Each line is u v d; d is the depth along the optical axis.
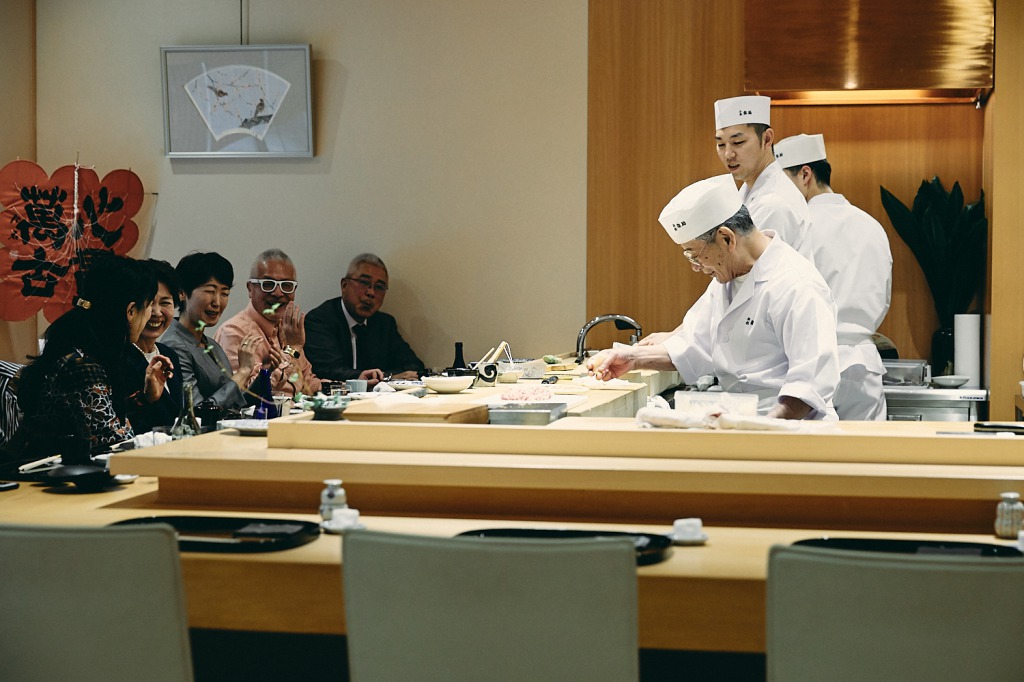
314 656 2.38
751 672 2.29
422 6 6.29
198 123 6.44
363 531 1.66
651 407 2.52
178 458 2.34
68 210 6.05
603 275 6.19
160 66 6.51
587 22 6.15
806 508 2.20
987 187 5.61
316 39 6.39
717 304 3.67
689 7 6.05
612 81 6.14
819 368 3.22
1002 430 2.46
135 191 6.32
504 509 2.28
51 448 2.98
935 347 5.73
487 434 2.37
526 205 6.24
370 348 6.04
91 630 1.75
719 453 2.30
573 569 1.59
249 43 6.44
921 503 2.17
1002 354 5.39
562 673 1.61
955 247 5.62
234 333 5.02
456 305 6.32
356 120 6.37
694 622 1.81
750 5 5.64
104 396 2.99
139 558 1.72
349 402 2.89
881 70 5.52
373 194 6.38
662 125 6.11
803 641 1.58
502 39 6.23
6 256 5.92
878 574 1.53
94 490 2.55
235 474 2.31
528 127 6.23
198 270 4.70
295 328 5.25
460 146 6.29
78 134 6.61
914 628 1.53
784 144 5.50
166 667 1.75
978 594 1.51
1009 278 5.37
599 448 2.34
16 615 1.76
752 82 5.66
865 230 5.30
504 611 1.61
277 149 6.38
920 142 5.86
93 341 3.15
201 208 6.51
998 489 2.08
